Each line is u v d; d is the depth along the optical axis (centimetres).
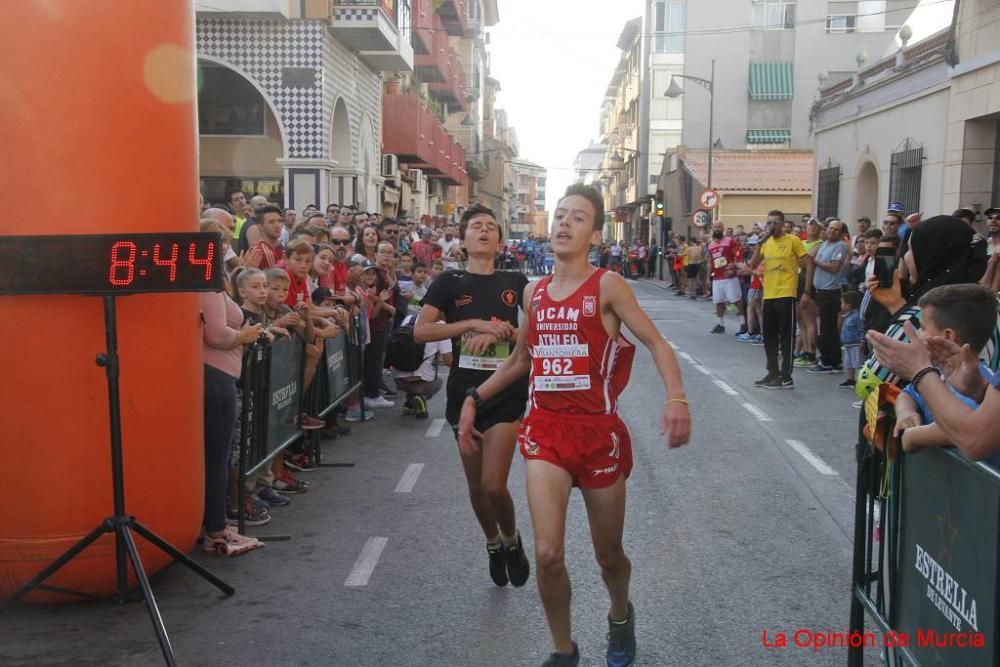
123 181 455
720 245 1783
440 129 3503
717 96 4312
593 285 382
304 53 1888
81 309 455
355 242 1325
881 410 344
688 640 443
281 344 657
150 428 478
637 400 1069
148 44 462
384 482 732
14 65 440
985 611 262
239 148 2112
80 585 473
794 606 484
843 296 1160
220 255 438
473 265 518
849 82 2389
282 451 696
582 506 658
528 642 440
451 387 509
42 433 456
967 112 1672
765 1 4244
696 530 606
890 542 339
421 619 467
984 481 263
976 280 492
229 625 459
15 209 445
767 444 851
